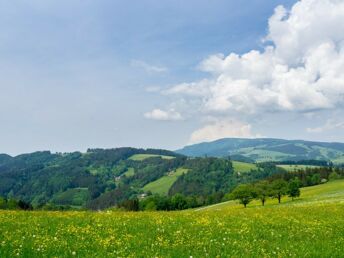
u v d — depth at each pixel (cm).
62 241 1549
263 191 13962
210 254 1442
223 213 3073
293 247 1641
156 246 1545
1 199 14038
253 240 1780
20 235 1630
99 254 1349
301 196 15125
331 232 2106
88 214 2634
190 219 2461
